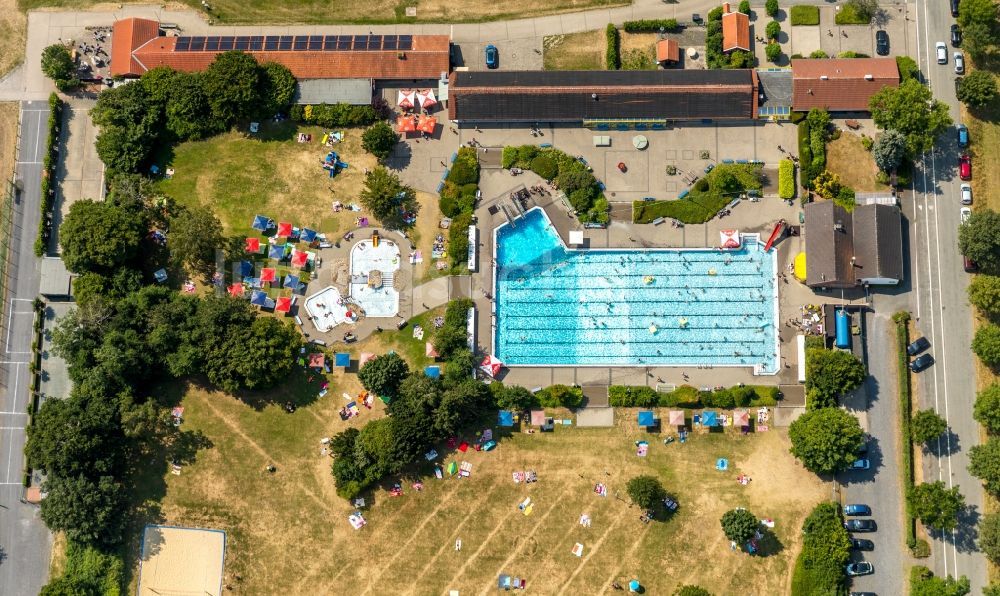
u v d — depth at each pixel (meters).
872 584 105.12
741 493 106.94
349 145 114.44
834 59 111.75
